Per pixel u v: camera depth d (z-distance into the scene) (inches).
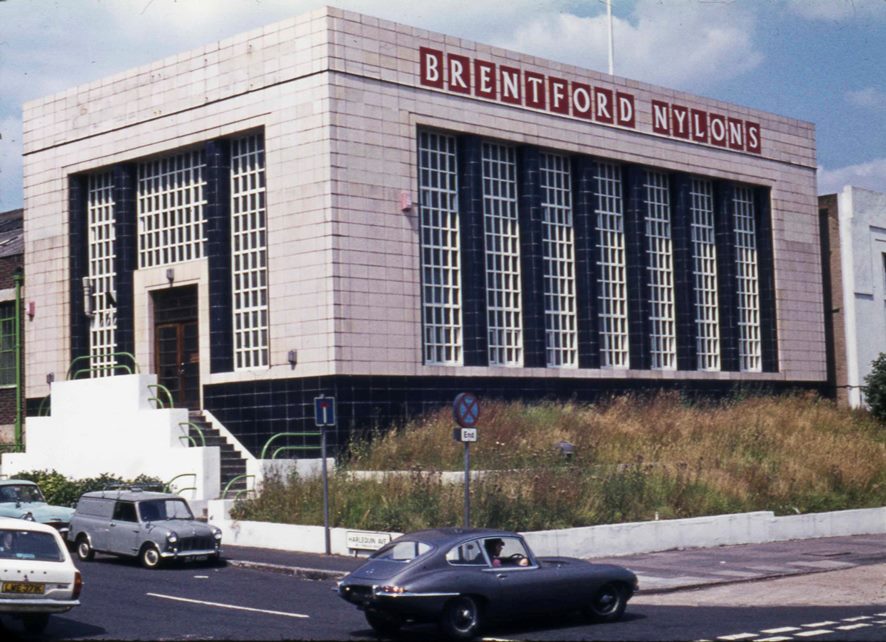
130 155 1472.7
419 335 1343.5
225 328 1370.6
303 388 1286.9
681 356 1652.3
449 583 635.5
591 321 1531.7
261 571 909.8
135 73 1473.9
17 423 1574.8
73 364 1486.2
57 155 1558.8
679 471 1144.2
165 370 1450.5
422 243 1380.4
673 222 1676.9
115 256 1508.4
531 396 1446.9
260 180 1364.4
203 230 1414.9
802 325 1822.1
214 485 1193.4
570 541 965.2
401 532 948.6
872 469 1323.8
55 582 636.1
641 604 773.9
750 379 1721.2
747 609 743.7
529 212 1476.4
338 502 1030.4
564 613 680.4
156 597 773.9
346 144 1295.5
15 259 1683.1
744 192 1795.0
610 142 1576.0
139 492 981.8
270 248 1330.0
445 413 1294.3
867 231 1951.3
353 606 743.1
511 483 1029.2
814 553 1028.5
